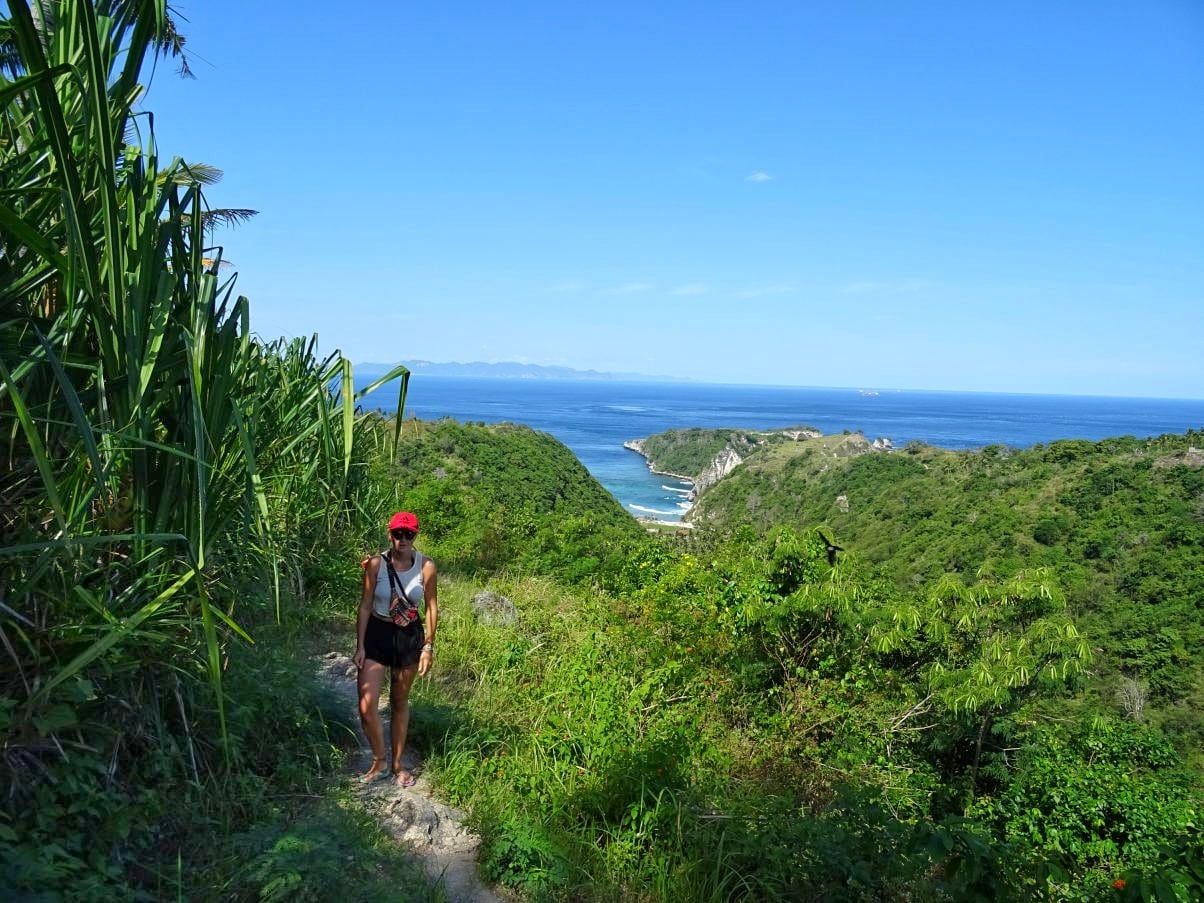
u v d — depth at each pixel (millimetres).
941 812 7145
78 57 2930
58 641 2754
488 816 4066
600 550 13461
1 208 2170
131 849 2830
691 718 6426
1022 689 7602
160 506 3031
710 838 4180
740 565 9117
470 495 15352
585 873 3793
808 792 5672
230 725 3605
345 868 3018
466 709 5492
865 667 7891
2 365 2148
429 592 4395
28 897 2236
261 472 4473
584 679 6137
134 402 2826
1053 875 3232
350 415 3635
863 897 3688
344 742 4609
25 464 2771
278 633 5594
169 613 3205
